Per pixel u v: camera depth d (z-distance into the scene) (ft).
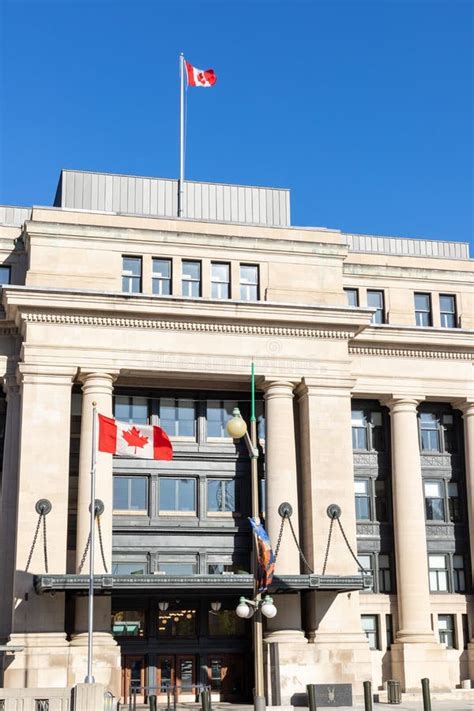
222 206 188.55
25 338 155.02
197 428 168.25
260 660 99.86
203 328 160.86
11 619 147.84
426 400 181.06
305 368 163.73
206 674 159.43
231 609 163.43
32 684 139.85
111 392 156.35
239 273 167.32
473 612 174.70
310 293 168.96
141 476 164.35
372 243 204.54
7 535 153.38
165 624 160.66
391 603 171.32
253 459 106.42
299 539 159.63
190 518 164.14
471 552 177.37
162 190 187.52
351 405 180.24
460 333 180.04
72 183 182.60
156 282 163.94
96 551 147.23
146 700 155.84
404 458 174.50
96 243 161.58
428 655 164.25
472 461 179.32
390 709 137.18
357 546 173.37
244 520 166.09
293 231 173.78
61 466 150.00
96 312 155.84
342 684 147.33
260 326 163.22
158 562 160.97
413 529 171.12
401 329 177.27
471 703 149.28
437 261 188.75
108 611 147.84
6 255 165.37
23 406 151.02
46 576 136.67
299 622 154.30
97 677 142.51
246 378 162.71
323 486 159.43
